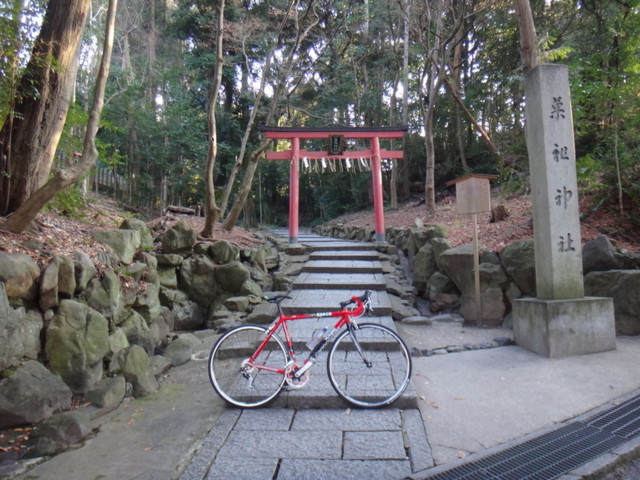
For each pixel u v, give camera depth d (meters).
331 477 2.50
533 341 4.70
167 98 17.08
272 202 27.75
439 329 5.76
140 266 5.53
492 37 15.20
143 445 2.96
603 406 3.39
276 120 17.73
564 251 4.74
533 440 2.91
